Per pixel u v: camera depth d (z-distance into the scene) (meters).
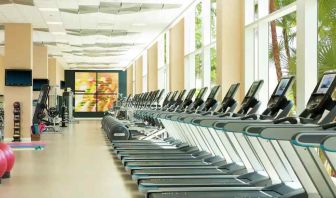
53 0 11.88
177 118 6.24
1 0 11.75
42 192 6.15
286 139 3.39
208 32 12.65
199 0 12.48
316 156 3.84
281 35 10.15
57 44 20.23
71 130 19.44
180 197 4.72
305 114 4.35
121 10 13.36
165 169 6.84
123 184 6.74
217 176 6.18
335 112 4.00
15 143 13.37
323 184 3.88
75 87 34.44
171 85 15.54
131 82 29.86
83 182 6.91
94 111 34.75
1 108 20.50
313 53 6.91
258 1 9.12
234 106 6.47
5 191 6.22
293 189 4.86
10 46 14.61
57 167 8.48
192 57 14.71
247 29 9.38
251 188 5.15
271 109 5.16
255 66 9.36
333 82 4.14
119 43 20.36
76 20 14.73
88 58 26.61
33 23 15.01
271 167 5.33
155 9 13.43
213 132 7.54
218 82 9.76
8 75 14.21
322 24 8.07
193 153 8.73
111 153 10.71
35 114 15.66
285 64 10.12
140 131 14.69
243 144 5.88
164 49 19.30
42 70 20.02
